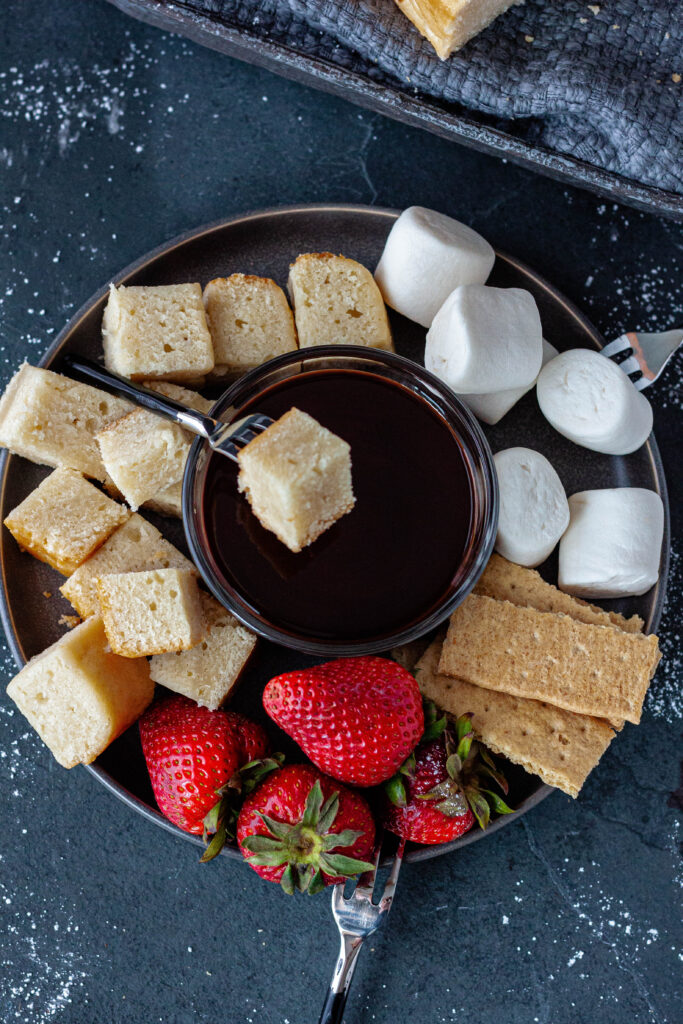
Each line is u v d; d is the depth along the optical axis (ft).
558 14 1.44
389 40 1.42
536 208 1.57
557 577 1.48
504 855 1.51
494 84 1.43
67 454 1.43
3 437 1.41
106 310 1.46
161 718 1.40
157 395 1.40
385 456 1.39
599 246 1.57
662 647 1.53
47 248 1.56
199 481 1.37
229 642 1.40
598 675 1.40
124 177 1.57
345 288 1.46
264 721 1.45
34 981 1.51
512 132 1.48
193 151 1.57
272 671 1.46
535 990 1.50
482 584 1.45
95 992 1.50
